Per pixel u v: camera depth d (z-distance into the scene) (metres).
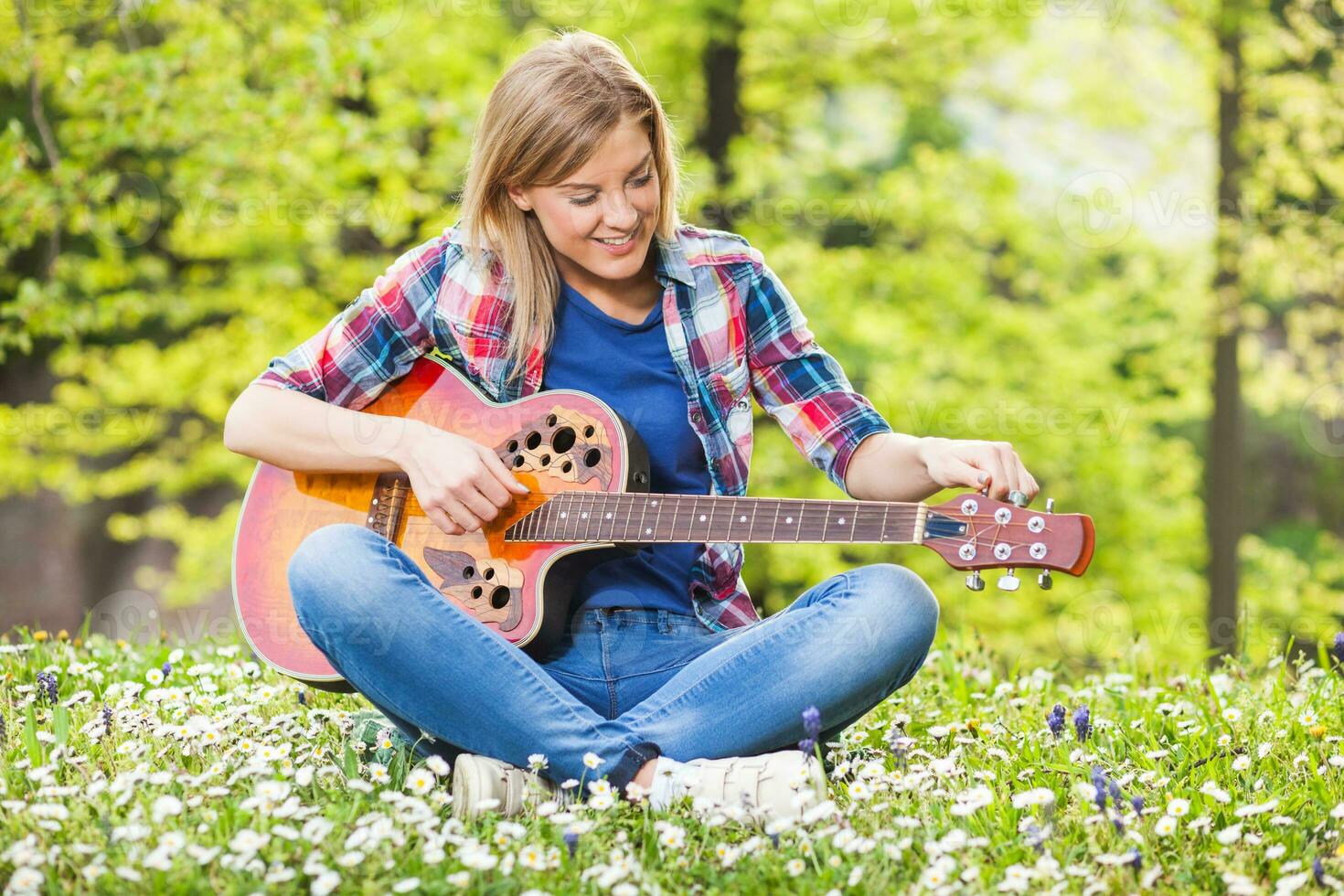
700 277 2.34
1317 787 2.03
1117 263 11.32
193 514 12.05
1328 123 9.45
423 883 1.67
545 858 1.72
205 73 7.28
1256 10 9.14
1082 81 10.00
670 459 2.32
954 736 2.38
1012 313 10.02
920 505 2.01
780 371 2.40
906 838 1.74
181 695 2.46
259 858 1.71
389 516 2.33
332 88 7.19
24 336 7.55
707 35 9.08
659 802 1.90
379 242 9.45
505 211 2.29
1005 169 9.74
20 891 1.60
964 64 9.83
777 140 10.12
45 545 11.88
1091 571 10.26
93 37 7.93
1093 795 1.84
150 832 1.74
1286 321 10.75
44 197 7.06
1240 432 9.96
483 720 1.98
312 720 2.37
